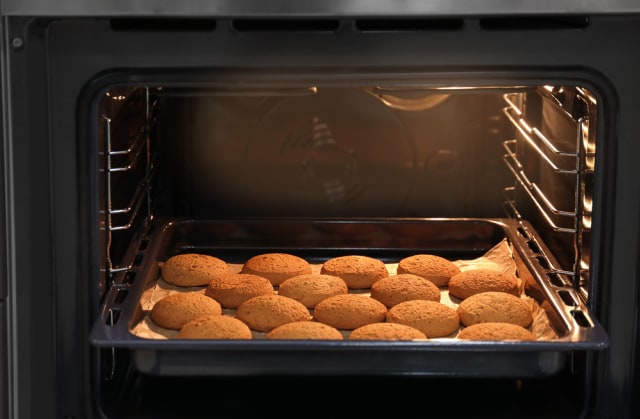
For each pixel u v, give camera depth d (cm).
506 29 135
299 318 152
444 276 171
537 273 160
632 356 144
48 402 141
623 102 137
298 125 191
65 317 140
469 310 153
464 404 148
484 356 136
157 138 190
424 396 150
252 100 189
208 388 152
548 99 170
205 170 193
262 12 131
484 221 189
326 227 188
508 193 196
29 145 135
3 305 137
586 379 144
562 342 133
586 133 146
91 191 138
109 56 134
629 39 135
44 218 137
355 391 151
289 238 189
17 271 138
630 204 140
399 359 136
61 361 141
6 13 130
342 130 192
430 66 137
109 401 146
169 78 136
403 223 188
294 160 193
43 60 134
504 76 138
